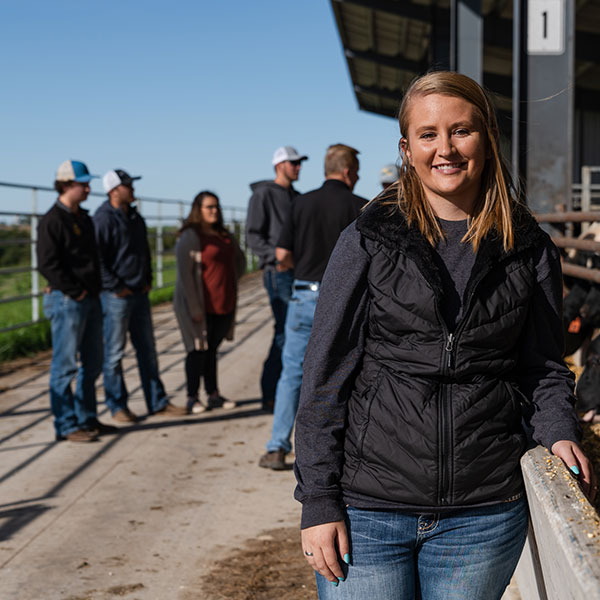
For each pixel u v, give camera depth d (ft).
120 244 20.33
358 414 5.75
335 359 5.80
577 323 14.47
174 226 57.21
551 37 21.97
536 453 5.84
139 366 21.62
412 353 5.58
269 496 15.16
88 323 18.95
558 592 5.34
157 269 52.70
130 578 11.68
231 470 16.80
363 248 5.70
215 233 21.81
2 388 25.48
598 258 16.92
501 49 51.80
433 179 5.65
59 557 12.45
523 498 5.90
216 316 22.13
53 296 18.69
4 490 15.70
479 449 5.52
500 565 5.80
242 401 23.34
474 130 5.63
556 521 4.99
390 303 5.59
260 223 21.42
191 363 21.90
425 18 45.96
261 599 10.98
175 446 18.66
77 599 11.02
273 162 21.65
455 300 5.64
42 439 19.38
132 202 20.59
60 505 14.79
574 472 5.62
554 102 22.08
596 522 4.91
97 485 15.92
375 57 64.13
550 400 5.98
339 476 5.78
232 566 12.07
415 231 5.63
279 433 16.72
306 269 16.20
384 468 5.62
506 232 5.61
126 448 18.54
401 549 5.72
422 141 5.66
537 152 22.16
